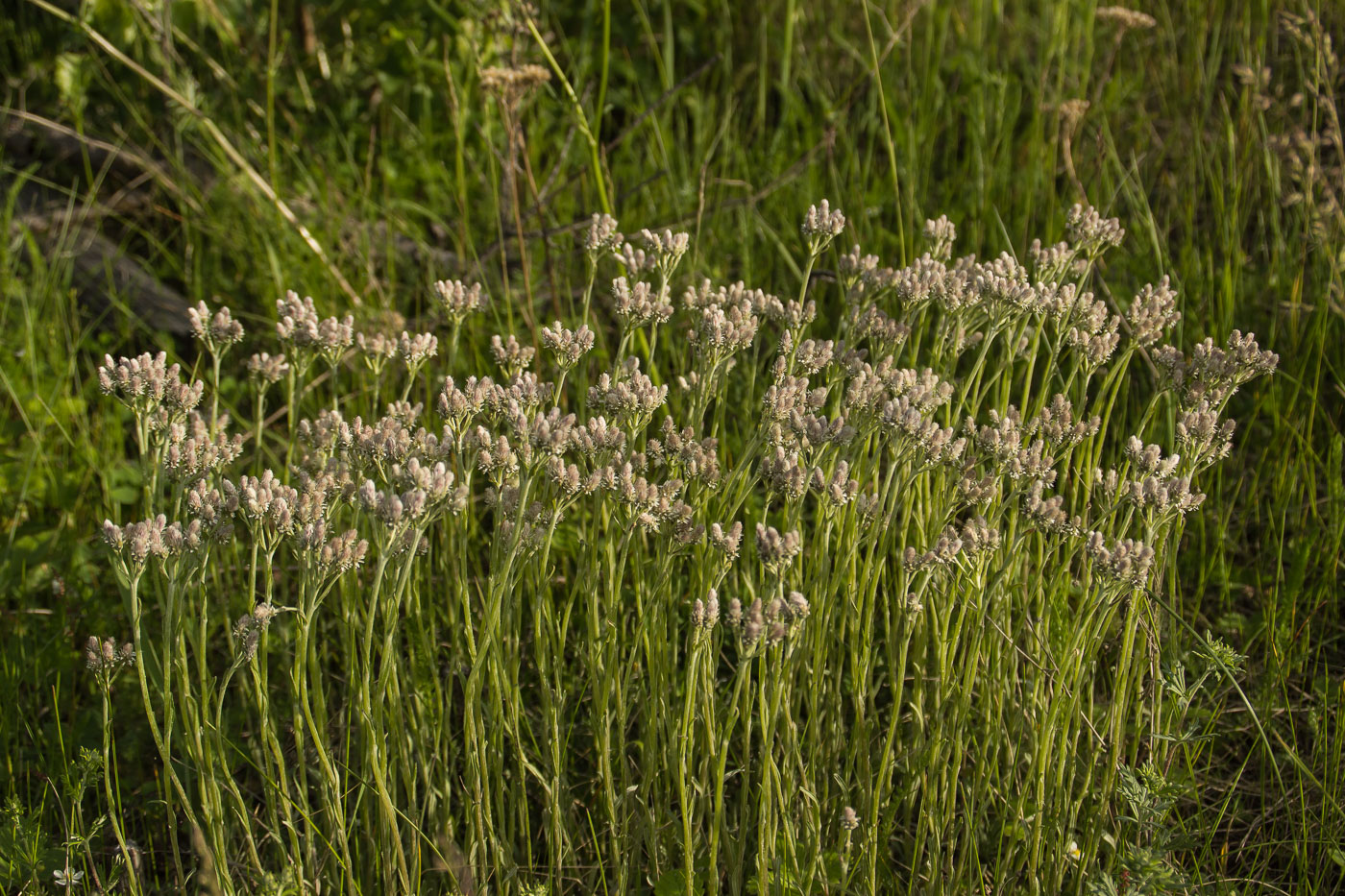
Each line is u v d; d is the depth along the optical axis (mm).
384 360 2744
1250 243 4285
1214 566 3102
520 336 3697
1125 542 2010
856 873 2268
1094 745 2248
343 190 4922
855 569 2299
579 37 5555
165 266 4711
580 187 4754
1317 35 3959
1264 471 3354
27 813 2406
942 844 2414
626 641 2641
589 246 2670
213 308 4422
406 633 2441
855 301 2680
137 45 5293
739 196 4594
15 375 3924
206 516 1988
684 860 1987
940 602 2357
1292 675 2836
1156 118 4906
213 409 2553
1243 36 4824
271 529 2006
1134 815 2271
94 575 3266
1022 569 2625
